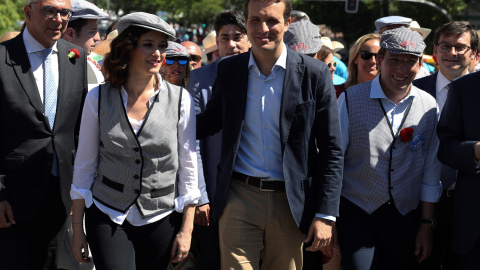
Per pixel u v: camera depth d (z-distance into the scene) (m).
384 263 4.33
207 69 4.64
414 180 4.29
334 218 3.73
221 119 4.00
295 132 3.71
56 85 4.21
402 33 4.16
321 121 3.74
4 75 4.03
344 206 4.30
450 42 4.67
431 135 4.32
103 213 3.59
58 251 4.40
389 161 4.22
